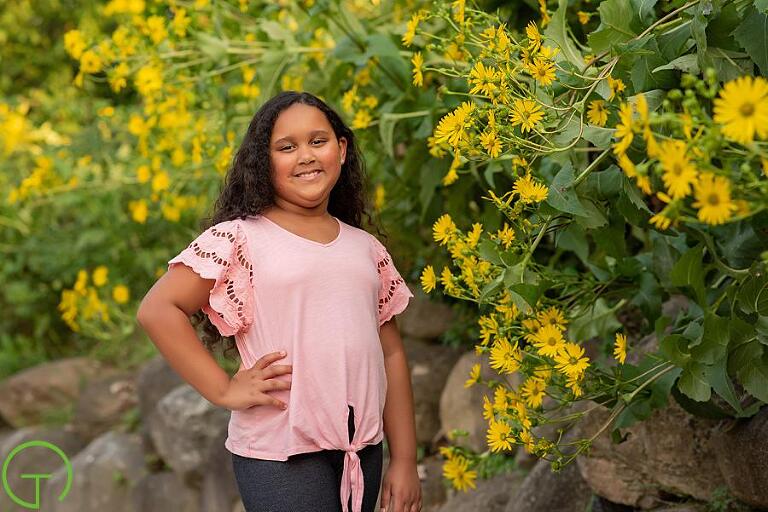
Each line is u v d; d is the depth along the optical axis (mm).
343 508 2256
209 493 4660
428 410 4113
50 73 8391
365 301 2314
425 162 3408
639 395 2334
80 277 5145
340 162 2410
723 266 2295
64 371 6180
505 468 3592
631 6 2193
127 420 5645
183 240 6020
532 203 2318
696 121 1580
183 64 3691
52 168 5105
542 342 2207
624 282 2697
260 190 2336
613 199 2289
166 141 4098
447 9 2484
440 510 3678
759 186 1575
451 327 4242
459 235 2346
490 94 2158
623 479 2850
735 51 2113
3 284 6840
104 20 7758
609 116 2178
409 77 3217
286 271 2248
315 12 3262
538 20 3301
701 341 2121
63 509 5422
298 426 2215
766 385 2143
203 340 2605
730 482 2488
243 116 3898
